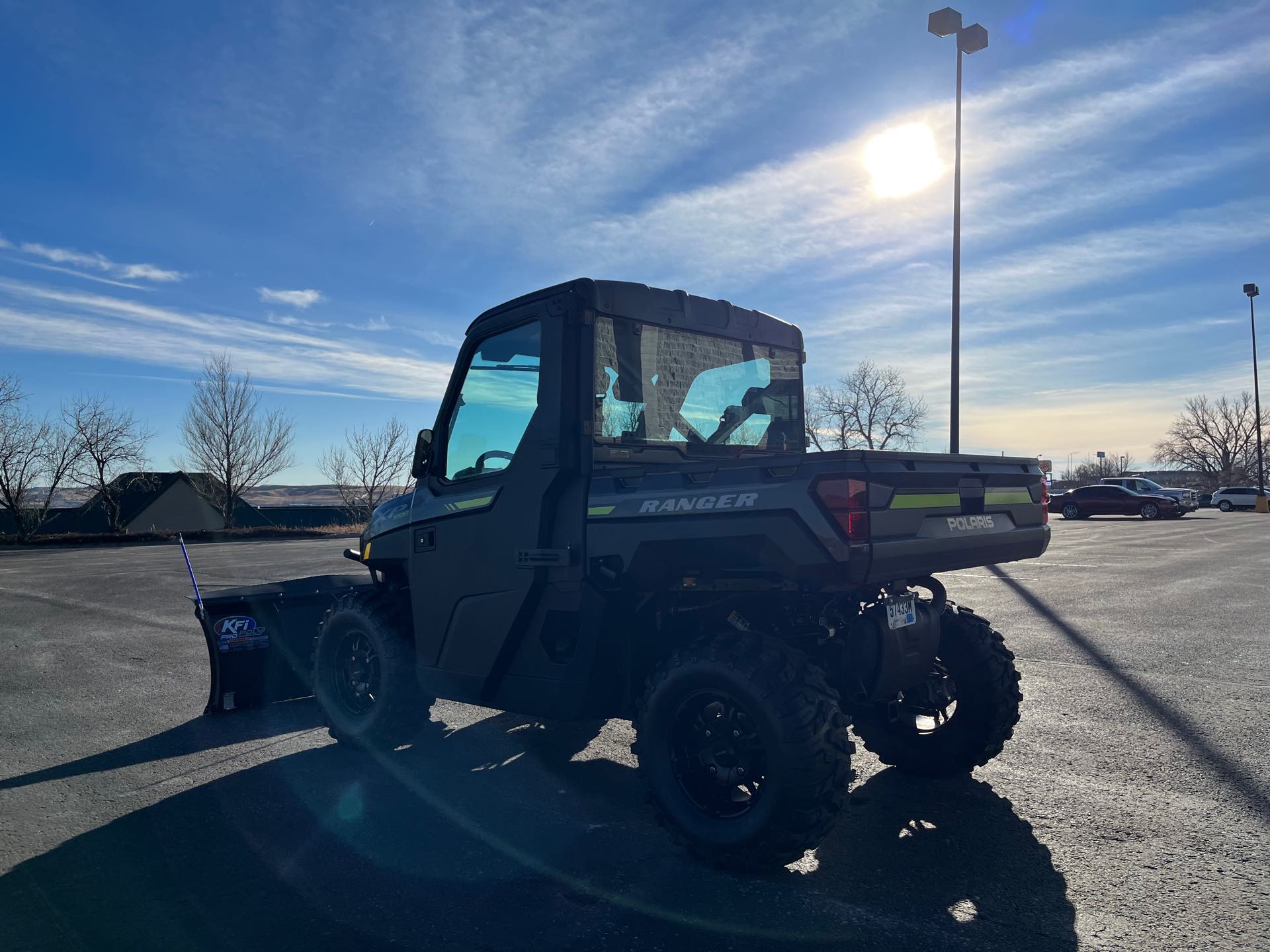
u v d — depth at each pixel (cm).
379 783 464
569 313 402
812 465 325
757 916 312
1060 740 512
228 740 548
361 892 335
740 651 341
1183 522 3259
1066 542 2162
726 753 354
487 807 428
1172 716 557
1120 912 309
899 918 307
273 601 636
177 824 406
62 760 506
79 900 330
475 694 444
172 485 4969
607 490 386
